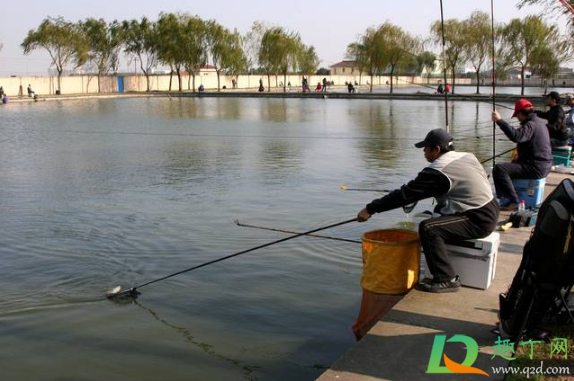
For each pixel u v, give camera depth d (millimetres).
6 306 5641
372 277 4957
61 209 9602
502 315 4004
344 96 54062
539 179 7801
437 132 4855
